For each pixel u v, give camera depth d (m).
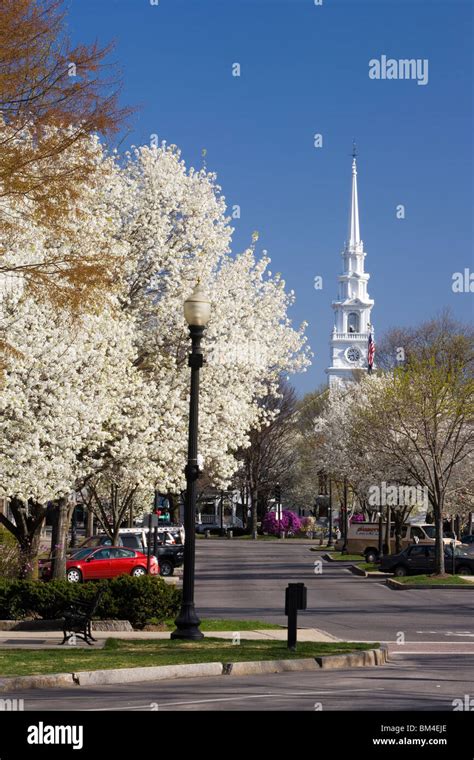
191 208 34.00
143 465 31.66
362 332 193.25
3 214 17.20
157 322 33.09
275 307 35.28
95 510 56.91
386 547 58.44
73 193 16.23
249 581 44.88
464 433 50.94
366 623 27.44
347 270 198.62
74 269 16.88
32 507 32.38
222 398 33.03
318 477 106.62
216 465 34.16
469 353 53.44
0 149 15.56
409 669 18.20
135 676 16.05
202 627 24.45
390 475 58.84
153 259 32.91
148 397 31.47
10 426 28.00
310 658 18.14
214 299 33.25
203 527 118.06
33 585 24.92
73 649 19.20
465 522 102.69
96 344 29.59
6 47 14.70
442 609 31.91
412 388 48.28
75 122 15.59
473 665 19.02
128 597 24.64
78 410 28.64
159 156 34.28
